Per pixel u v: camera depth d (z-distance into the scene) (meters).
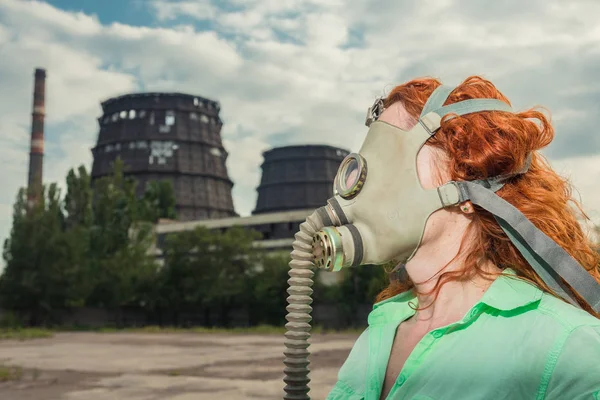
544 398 0.90
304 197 120.75
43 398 12.45
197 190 114.44
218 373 17.17
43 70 102.31
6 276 57.47
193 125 119.69
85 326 58.53
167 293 58.09
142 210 86.38
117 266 61.66
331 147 127.19
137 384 14.70
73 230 61.94
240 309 60.81
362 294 53.50
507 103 1.18
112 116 121.38
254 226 76.69
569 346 0.90
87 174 78.81
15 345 32.09
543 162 1.18
